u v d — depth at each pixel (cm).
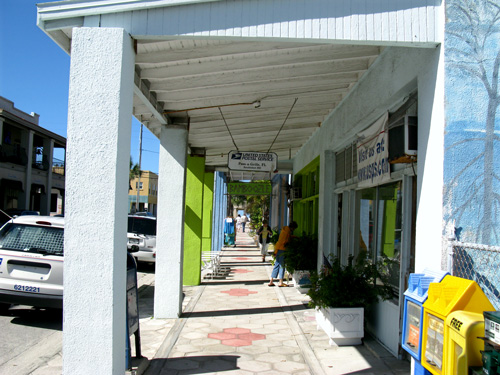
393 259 555
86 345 366
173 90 609
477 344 256
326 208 849
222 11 390
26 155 3338
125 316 402
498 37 377
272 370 489
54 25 394
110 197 374
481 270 354
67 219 372
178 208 752
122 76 384
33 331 665
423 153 408
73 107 379
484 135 369
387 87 508
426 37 384
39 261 667
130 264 484
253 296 935
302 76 590
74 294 369
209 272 1302
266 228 1633
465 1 378
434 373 289
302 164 1180
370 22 387
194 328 672
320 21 388
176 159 757
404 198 503
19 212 1961
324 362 510
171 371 485
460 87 372
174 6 392
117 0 387
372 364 500
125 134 394
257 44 495
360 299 575
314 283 648
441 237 365
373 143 579
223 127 888
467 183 366
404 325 346
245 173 1506
